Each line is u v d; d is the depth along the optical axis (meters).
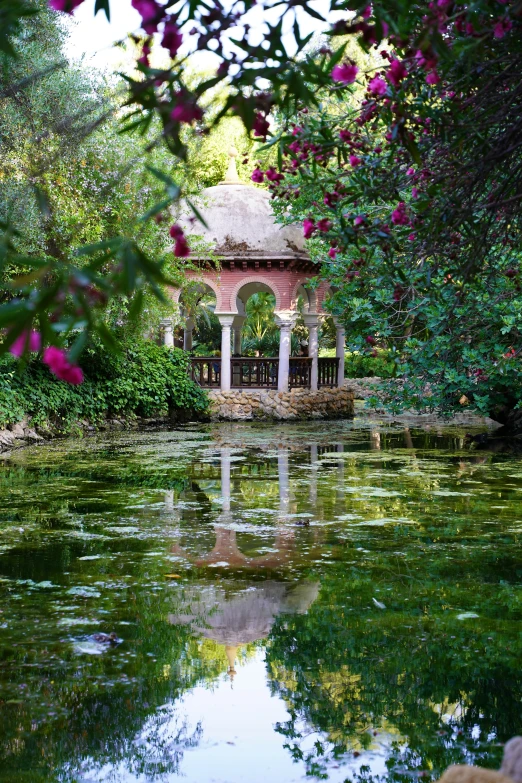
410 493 10.34
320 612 5.73
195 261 21.48
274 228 22.30
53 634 5.28
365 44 2.70
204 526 8.41
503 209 4.88
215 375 23.27
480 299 10.27
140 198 15.59
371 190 4.34
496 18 3.22
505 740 3.94
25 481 11.09
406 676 4.68
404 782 3.53
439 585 6.33
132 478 11.45
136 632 5.34
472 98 3.92
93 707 4.28
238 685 4.57
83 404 18.06
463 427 20.39
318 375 24.03
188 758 3.75
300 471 12.29
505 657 4.91
